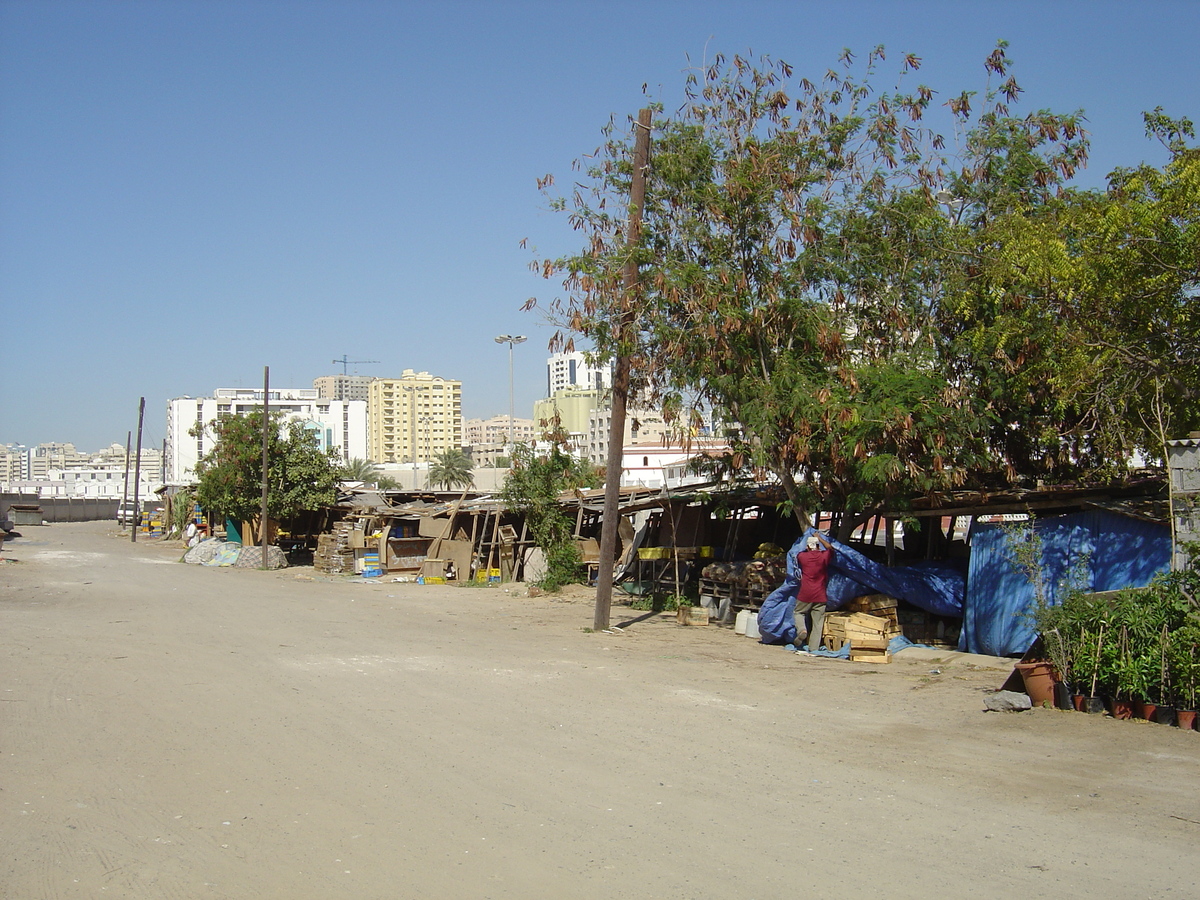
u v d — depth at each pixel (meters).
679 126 15.45
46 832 5.91
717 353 14.85
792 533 22.58
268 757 7.62
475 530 28.80
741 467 16.33
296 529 41.06
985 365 14.84
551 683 11.04
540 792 6.75
